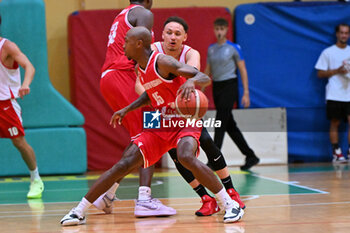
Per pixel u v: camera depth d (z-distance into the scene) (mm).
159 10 18312
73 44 18219
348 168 16562
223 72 16906
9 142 17062
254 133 18516
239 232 6922
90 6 19359
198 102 6957
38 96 17203
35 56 17172
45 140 17109
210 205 8570
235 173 15859
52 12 19438
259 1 20281
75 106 18391
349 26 18984
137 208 8531
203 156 17656
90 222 8109
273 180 13758
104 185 7770
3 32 17000
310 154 19297
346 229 6969
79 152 17250
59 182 15055
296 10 19219
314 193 10930
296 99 19328
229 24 18875
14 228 7699
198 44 18641
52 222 8164
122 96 8938
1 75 11492
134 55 7398
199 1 20031
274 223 7551
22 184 14977
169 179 14781
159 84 7422
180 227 7445
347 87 18656
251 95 19078
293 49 19281
